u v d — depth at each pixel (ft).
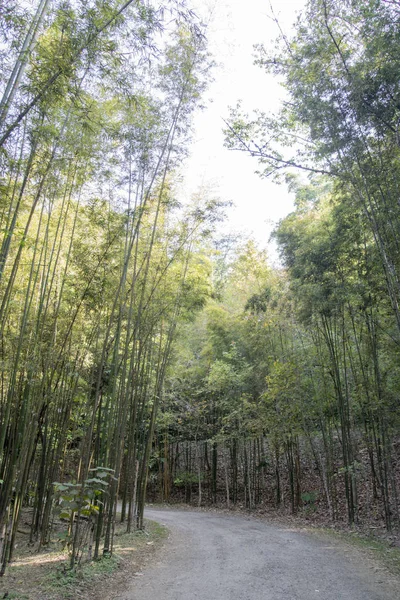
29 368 19.03
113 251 22.74
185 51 23.34
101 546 23.17
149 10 15.12
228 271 52.06
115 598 14.70
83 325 23.70
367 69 19.99
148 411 41.68
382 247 21.43
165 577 17.66
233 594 15.23
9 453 21.06
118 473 21.71
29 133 14.66
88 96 17.26
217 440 50.52
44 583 15.70
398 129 19.75
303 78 22.70
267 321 42.45
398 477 36.94
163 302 29.09
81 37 14.08
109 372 23.09
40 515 25.90
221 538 28.45
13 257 20.90
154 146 22.49
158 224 27.40
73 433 27.84
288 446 45.27
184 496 62.95
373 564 19.79
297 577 17.62
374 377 31.04
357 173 22.68
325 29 21.65
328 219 33.17
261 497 51.55
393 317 27.43
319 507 40.78
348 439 33.19
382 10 18.85
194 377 55.42
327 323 34.32
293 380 38.19
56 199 20.80
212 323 51.19
